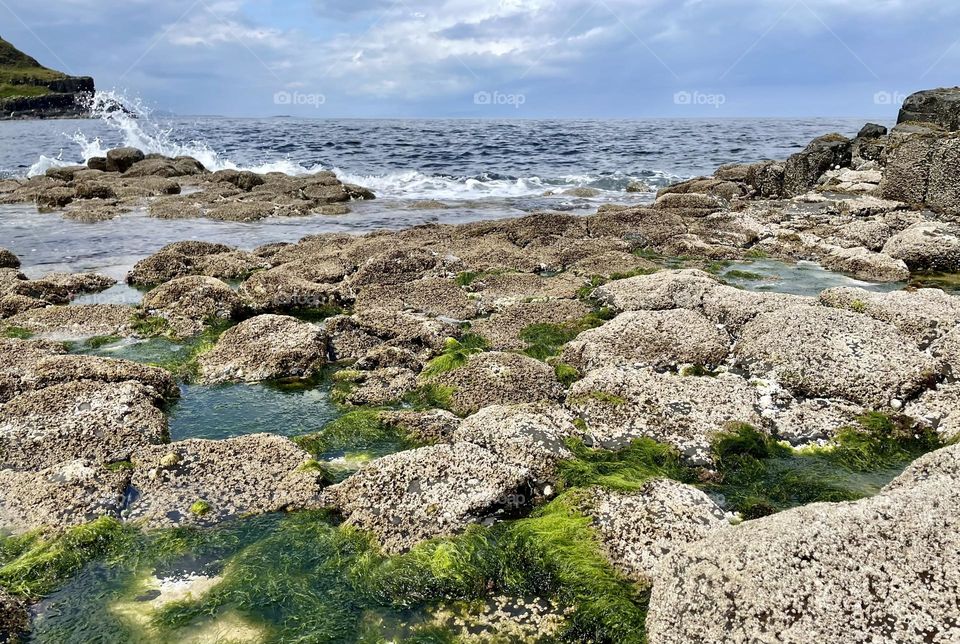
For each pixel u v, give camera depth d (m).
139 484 7.54
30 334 13.13
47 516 6.99
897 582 4.82
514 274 16.91
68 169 40.38
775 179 32.47
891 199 25.52
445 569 6.24
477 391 10.09
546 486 7.60
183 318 13.78
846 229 21.14
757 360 10.77
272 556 6.53
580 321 13.38
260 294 15.20
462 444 7.87
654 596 5.46
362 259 18.69
